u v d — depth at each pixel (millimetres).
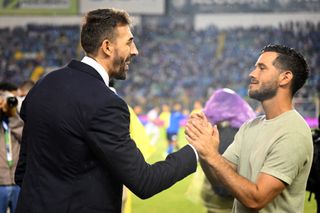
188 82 24703
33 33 26312
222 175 2127
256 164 2201
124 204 4035
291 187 2188
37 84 2244
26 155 2268
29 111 2182
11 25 26422
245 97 23156
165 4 26844
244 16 26281
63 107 2061
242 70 25047
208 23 26719
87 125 2025
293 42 25453
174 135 13125
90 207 2047
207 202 3318
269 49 2293
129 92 24203
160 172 2084
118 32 2156
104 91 2074
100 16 2160
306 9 25578
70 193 2047
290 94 2266
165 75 25234
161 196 6988
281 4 25812
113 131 2023
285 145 2123
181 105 22672
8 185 4293
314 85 22703
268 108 2268
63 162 2061
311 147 2189
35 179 2125
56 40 26188
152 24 27062
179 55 26078
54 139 2074
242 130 2418
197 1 26719
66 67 2221
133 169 2020
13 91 4820
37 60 25453
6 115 4305
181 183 7785
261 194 2076
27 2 26422
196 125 2213
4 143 4301
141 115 22062
